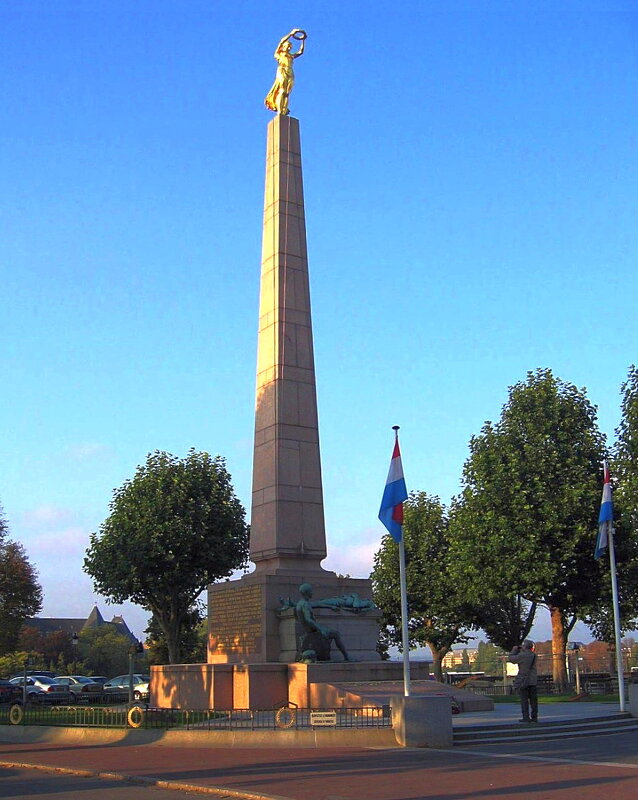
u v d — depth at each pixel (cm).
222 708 2764
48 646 11744
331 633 2836
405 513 5878
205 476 5212
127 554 4931
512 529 4362
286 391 3186
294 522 3080
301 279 3341
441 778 1622
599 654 8138
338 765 1842
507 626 5469
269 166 3466
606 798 1357
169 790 1636
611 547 3125
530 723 2455
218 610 3141
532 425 4562
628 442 4147
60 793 1619
